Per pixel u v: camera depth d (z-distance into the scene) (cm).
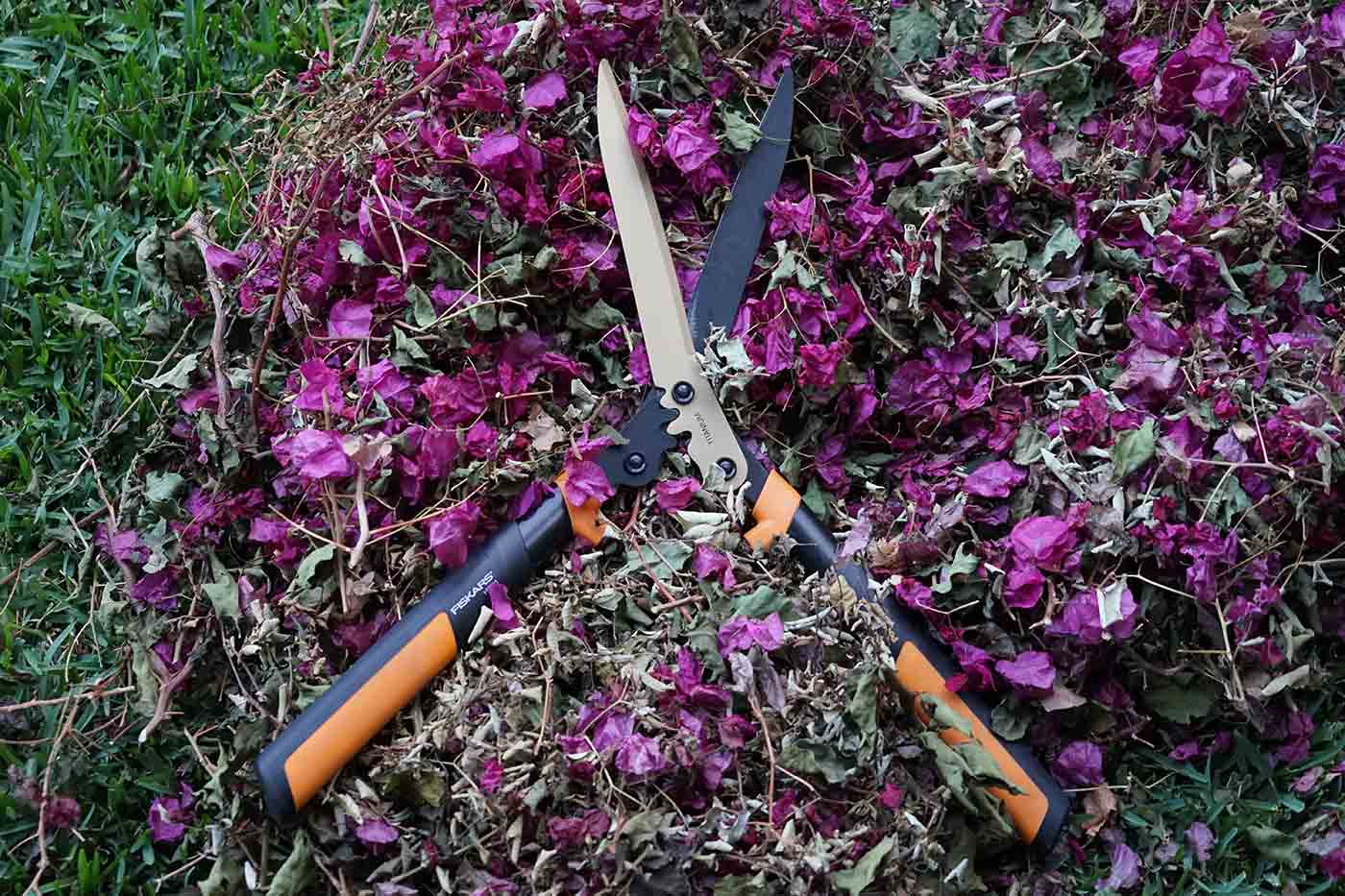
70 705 165
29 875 162
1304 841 163
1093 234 173
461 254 170
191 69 223
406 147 172
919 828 148
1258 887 163
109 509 174
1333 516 164
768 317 169
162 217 211
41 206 207
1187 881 164
